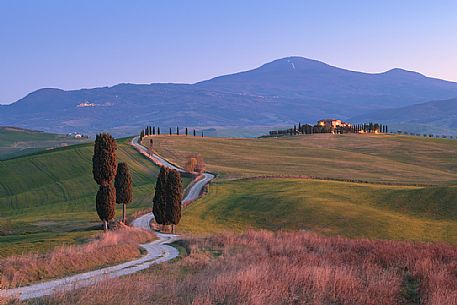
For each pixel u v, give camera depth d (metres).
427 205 80.69
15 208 99.62
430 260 24.06
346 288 17.41
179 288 16.92
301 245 34.88
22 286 19.98
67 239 40.84
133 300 15.14
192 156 130.75
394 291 18.09
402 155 180.12
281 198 84.81
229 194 92.88
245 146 187.38
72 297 15.47
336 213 75.44
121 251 30.67
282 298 16.05
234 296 15.66
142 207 88.00
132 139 188.12
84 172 125.75
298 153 175.50
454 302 16.09
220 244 38.56
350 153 180.25
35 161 135.88
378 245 31.91
